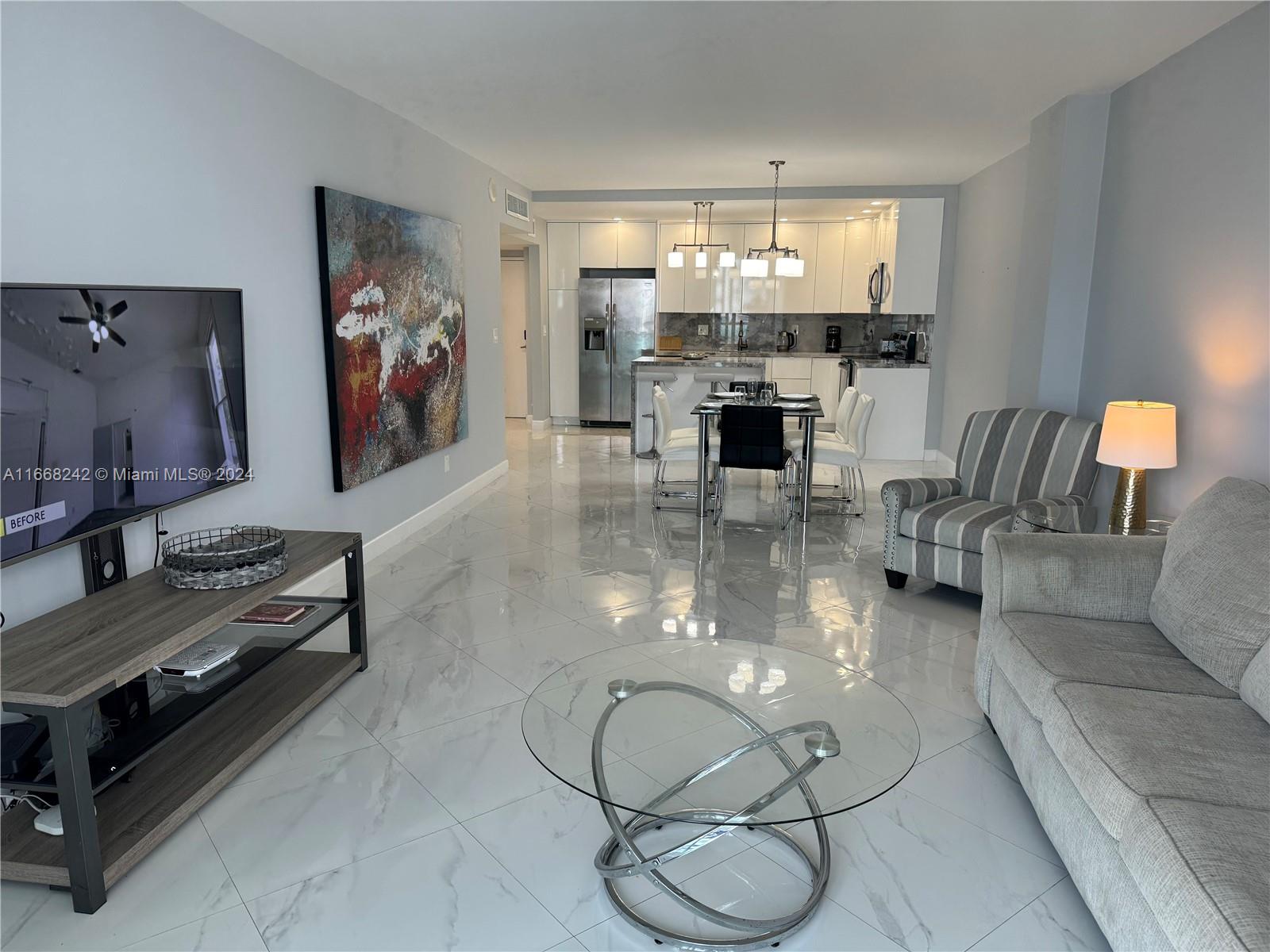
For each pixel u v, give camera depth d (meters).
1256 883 1.40
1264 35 3.05
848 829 2.27
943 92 4.32
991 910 1.97
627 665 2.49
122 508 2.53
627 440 8.93
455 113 4.73
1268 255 3.02
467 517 5.62
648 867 1.91
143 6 2.80
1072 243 4.55
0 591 2.31
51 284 2.20
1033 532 3.40
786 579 4.36
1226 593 2.23
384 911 1.95
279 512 3.73
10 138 2.31
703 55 3.68
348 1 3.00
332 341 4.03
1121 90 4.22
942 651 3.45
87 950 1.82
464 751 2.63
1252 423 3.12
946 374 7.75
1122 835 1.67
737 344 9.66
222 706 2.75
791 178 7.05
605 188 7.73
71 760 1.84
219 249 3.24
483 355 6.43
